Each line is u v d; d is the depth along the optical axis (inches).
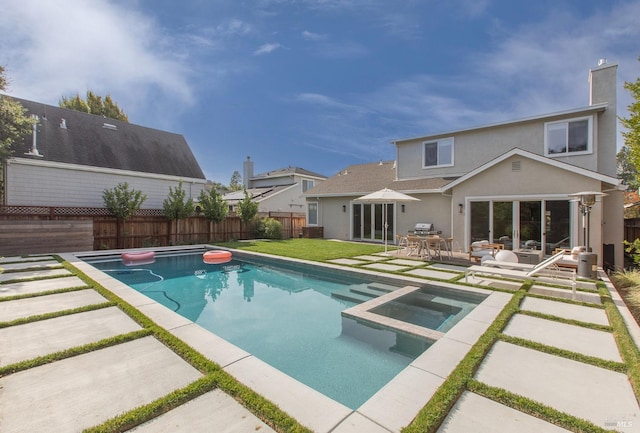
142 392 114.9
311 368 165.6
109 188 649.6
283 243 647.1
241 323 233.6
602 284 282.8
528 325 185.6
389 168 804.0
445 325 220.4
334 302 286.8
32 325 178.4
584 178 396.8
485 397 114.3
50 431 95.4
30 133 534.9
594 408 109.0
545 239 424.2
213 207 670.5
